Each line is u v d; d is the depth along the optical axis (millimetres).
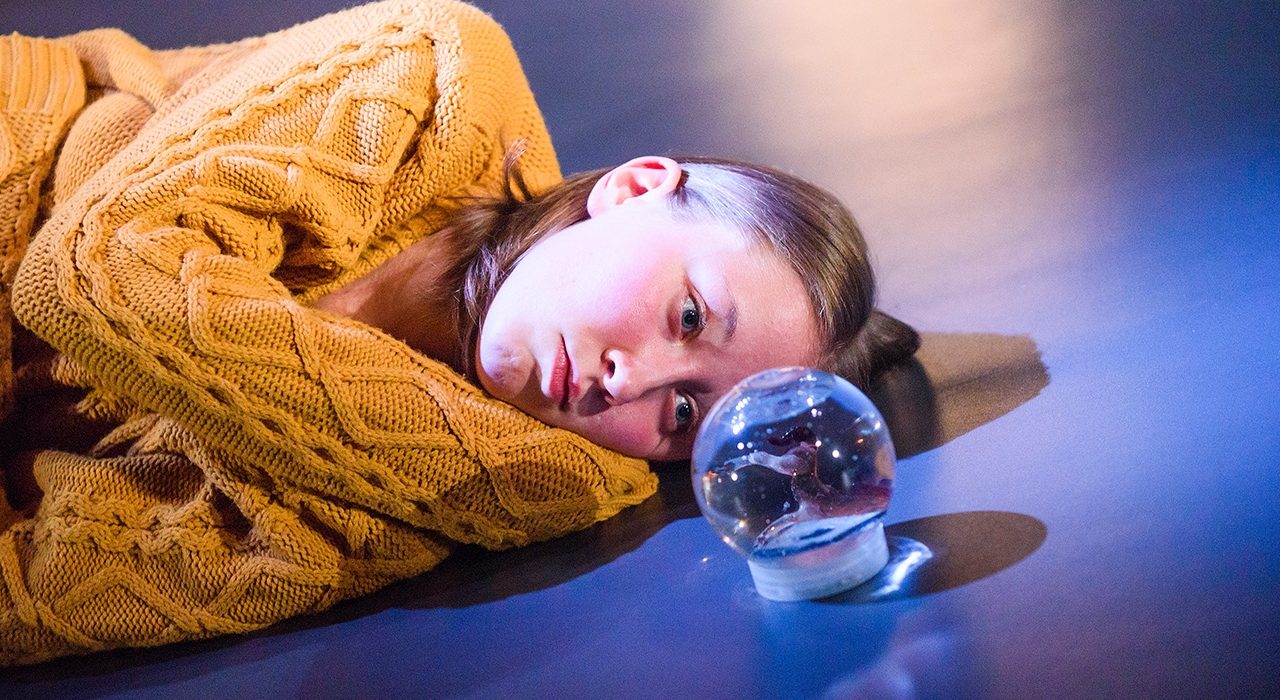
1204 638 1087
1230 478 1199
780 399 1185
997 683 1088
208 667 1254
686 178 1396
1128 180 1659
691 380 1318
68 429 1394
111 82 1557
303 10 2793
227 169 1339
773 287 1324
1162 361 1346
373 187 1384
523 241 1393
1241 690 1053
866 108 2029
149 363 1259
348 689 1194
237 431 1272
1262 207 1527
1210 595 1113
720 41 2518
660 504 1364
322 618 1294
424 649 1224
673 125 2107
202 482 1309
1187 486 1203
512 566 1313
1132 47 1996
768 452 1178
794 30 2510
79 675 1275
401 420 1277
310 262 1389
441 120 1413
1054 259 1555
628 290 1306
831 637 1148
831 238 1369
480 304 1382
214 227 1329
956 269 1596
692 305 1311
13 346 1417
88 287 1270
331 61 1408
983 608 1143
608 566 1281
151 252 1281
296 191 1349
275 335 1269
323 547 1291
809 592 1188
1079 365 1376
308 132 1380
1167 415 1279
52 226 1311
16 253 1435
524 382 1330
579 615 1227
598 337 1304
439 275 1427
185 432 1301
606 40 2637
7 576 1281
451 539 1334
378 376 1283
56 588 1271
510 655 1198
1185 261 1478
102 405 1370
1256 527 1153
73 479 1297
